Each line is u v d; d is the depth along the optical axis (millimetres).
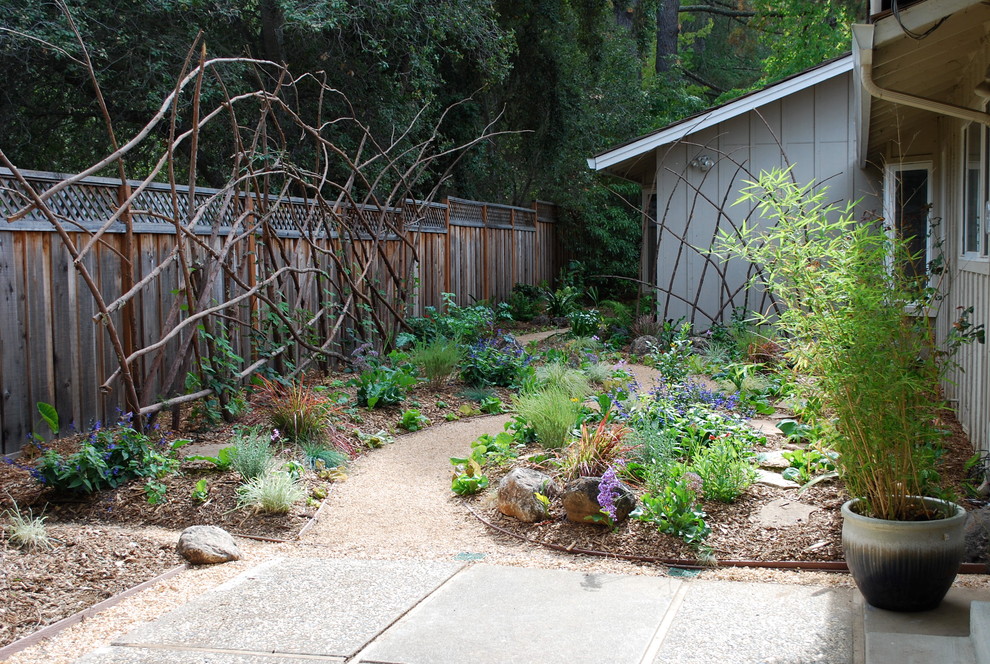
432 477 5410
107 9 9555
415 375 8195
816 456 4766
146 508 4715
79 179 5074
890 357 3322
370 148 12672
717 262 11625
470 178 17188
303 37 11164
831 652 2854
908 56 5246
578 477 4723
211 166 12133
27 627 3174
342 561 3977
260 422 6344
